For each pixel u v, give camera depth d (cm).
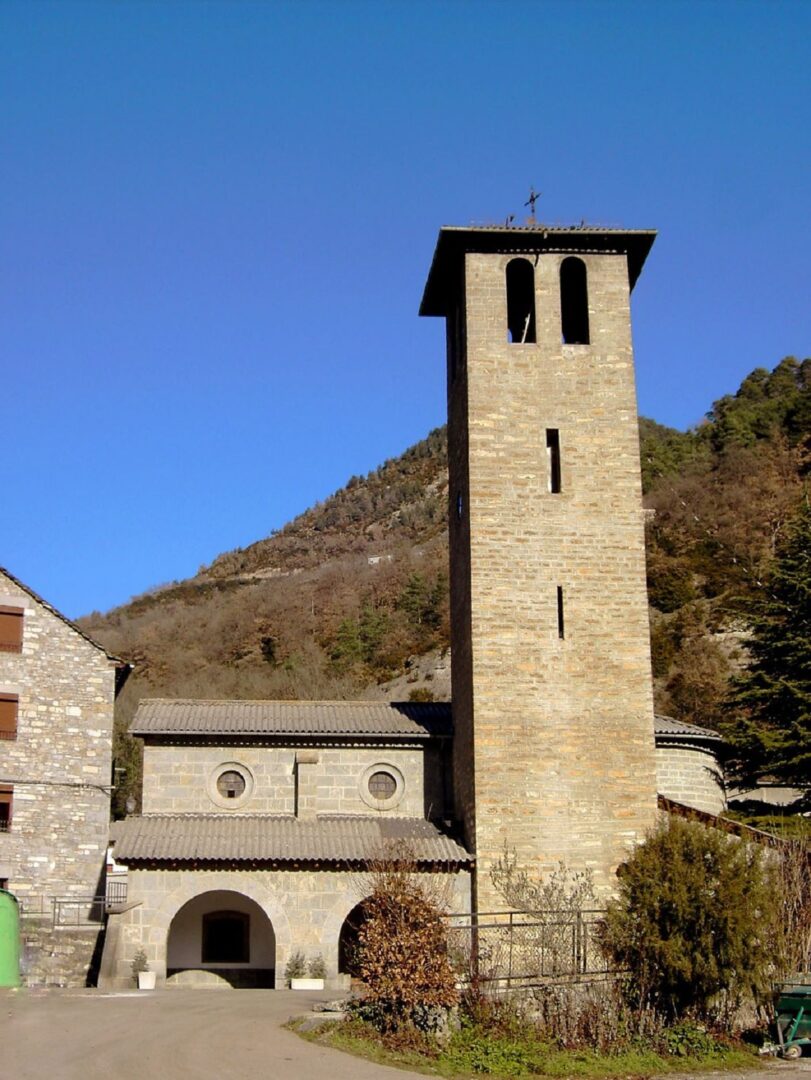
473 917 3231
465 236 3806
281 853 3425
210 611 11925
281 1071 2019
